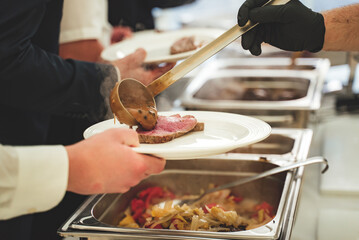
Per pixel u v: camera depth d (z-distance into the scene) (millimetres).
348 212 1427
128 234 998
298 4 1260
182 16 3961
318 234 1301
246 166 1429
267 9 1136
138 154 945
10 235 1508
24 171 858
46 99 1416
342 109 2338
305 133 1618
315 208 1468
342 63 2846
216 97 2410
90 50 2070
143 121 1119
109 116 1502
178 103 2035
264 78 2459
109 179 924
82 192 943
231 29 1100
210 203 1359
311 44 1304
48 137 1946
